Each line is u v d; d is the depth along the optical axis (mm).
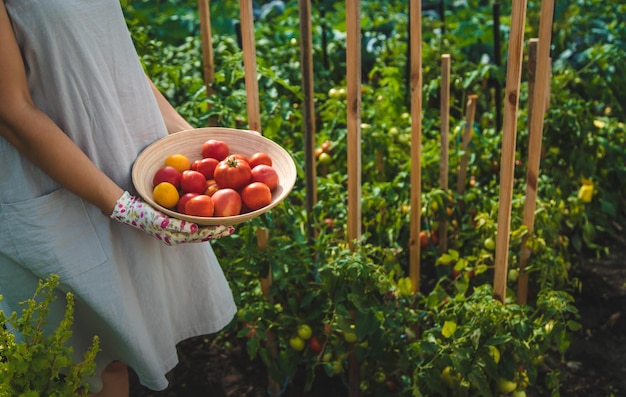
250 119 2518
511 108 2285
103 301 2086
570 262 3631
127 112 2082
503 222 2459
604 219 3756
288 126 3682
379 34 4641
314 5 5051
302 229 3023
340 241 2928
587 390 2928
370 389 2844
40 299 2123
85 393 2002
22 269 2078
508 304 2664
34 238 1985
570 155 3508
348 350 2768
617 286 3482
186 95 3500
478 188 3398
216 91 2963
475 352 2516
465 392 2580
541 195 3365
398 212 3260
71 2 1852
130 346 2191
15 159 1945
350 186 2549
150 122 2152
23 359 1860
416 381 2578
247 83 2441
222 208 1998
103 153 2031
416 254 2826
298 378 3021
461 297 2666
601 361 3061
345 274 2600
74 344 2195
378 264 2828
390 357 2713
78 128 1973
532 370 2561
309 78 2656
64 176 1899
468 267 3160
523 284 2920
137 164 2078
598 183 3705
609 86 4242
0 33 1764
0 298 1939
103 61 1967
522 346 2500
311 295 2674
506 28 4629
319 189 3109
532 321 2699
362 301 2598
